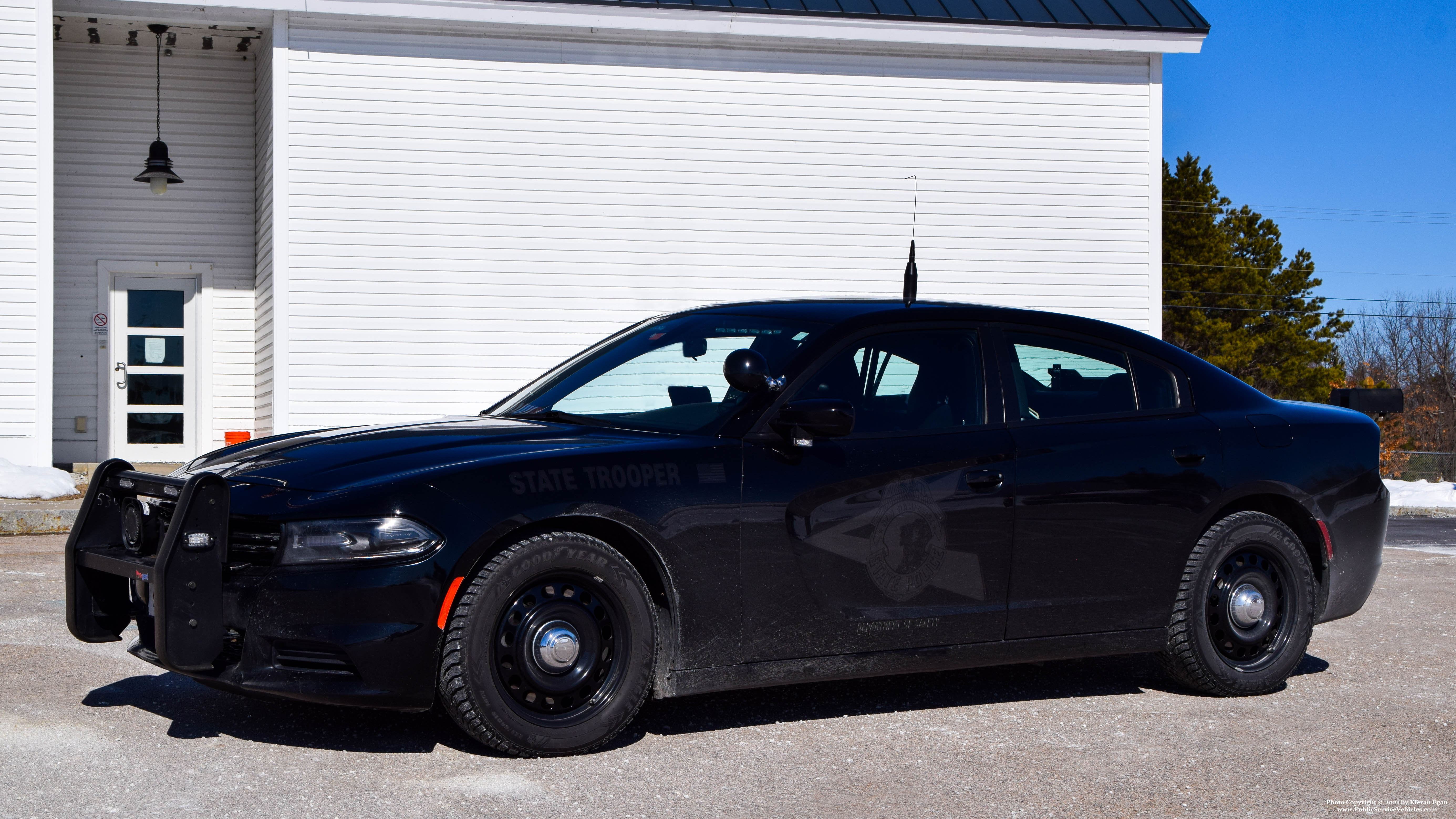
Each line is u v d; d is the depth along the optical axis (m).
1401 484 18.05
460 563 3.26
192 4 11.59
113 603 3.78
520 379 12.34
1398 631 5.89
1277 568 4.49
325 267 11.94
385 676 3.19
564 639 3.39
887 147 13.05
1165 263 43.88
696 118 12.67
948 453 3.96
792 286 12.88
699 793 3.17
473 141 12.23
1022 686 4.54
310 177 11.91
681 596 3.57
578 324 12.46
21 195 10.95
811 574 3.73
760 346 4.05
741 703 4.15
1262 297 43.88
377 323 12.04
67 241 12.98
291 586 3.19
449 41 12.16
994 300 13.25
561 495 3.40
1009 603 4.04
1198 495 4.33
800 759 3.51
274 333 11.84
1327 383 44.75
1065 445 4.16
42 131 10.98
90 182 13.02
